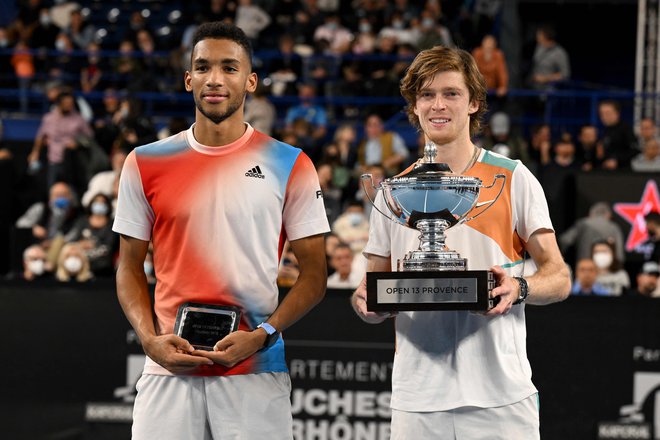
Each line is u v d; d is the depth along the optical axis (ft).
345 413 22.84
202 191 14.38
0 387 23.20
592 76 72.49
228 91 14.20
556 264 14.19
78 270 30.30
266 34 59.82
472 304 13.34
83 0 66.54
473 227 14.32
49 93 54.34
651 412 22.44
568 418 22.50
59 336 23.29
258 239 14.44
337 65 54.44
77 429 23.17
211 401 14.23
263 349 14.35
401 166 42.42
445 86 14.17
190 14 64.13
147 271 27.71
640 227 33.78
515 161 14.58
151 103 55.01
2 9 65.87
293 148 14.85
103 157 43.86
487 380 14.12
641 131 43.39
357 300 14.25
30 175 45.44
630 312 22.49
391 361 22.80
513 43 62.64
